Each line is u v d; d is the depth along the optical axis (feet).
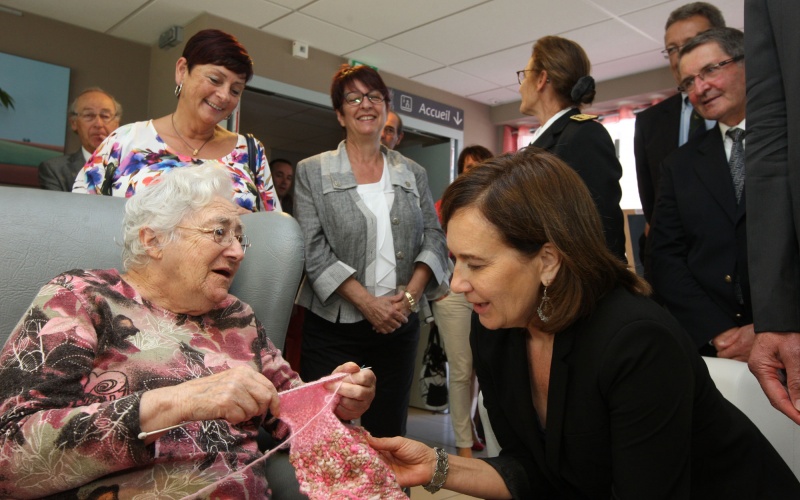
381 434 6.20
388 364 6.19
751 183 3.37
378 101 6.35
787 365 3.18
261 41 13.15
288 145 21.25
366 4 11.69
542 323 3.04
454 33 12.99
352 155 6.49
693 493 3.14
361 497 2.92
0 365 2.79
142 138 5.44
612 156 5.72
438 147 17.66
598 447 3.02
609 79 15.89
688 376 2.79
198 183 3.45
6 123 11.91
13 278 3.59
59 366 2.80
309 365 6.09
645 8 11.58
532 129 18.58
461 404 8.98
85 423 2.52
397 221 6.22
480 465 3.41
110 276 3.35
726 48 5.17
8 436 2.53
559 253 2.84
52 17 12.52
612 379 2.82
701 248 5.27
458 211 2.96
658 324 2.82
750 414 3.85
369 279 6.04
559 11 11.76
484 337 3.55
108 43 13.43
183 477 3.03
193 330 3.57
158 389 2.69
